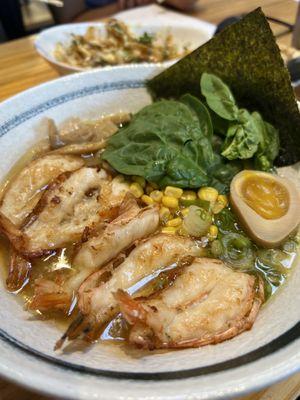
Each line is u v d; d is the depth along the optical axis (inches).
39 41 11.2
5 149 7.3
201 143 7.3
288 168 7.8
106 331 5.1
